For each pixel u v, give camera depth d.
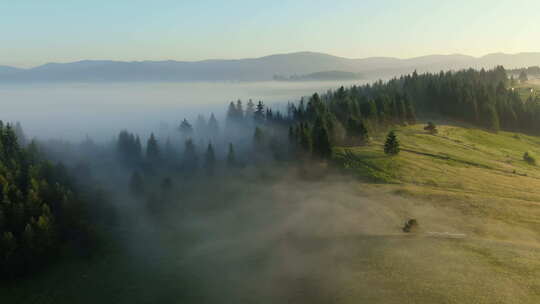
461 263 36.97
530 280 32.22
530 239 50.72
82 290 51.16
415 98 182.75
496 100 169.25
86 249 64.19
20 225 60.41
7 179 69.38
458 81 196.75
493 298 29.77
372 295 32.59
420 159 99.06
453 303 29.58
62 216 66.00
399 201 71.75
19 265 55.69
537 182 81.00
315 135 112.88
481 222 57.56
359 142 117.12
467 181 81.50
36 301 49.62
